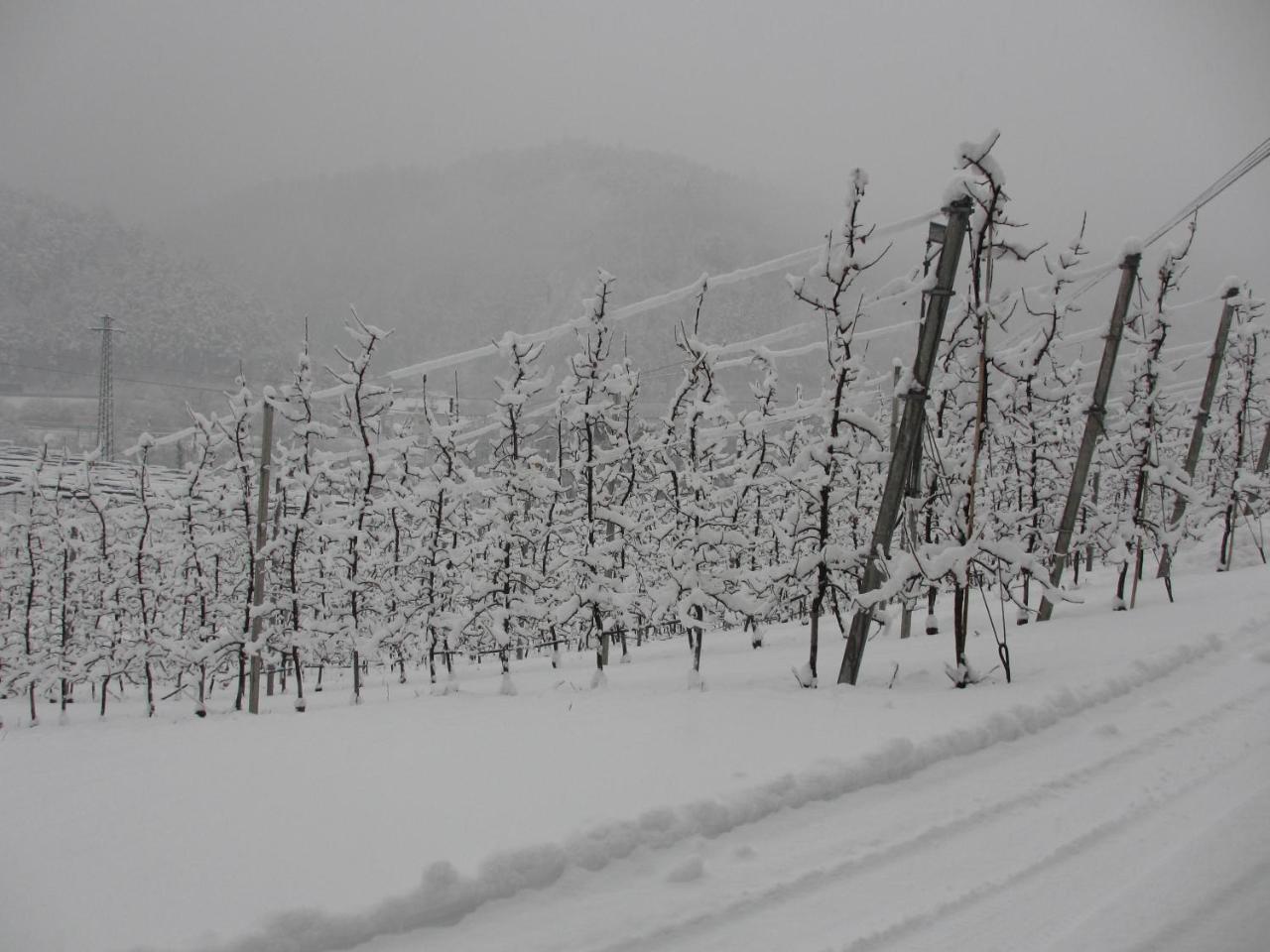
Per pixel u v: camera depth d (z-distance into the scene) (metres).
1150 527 11.91
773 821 4.38
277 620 13.74
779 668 9.52
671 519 14.72
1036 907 3.51
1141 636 8.62
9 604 17.45
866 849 4.07
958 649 7.21
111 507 16.62
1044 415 14.47
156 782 5.23
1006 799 4.66
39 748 7.27
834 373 8.05
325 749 6.05
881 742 5.15
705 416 11.49
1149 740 5.57
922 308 8.16
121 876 3.66
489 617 11.02
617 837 3.94
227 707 12.63
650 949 3.21
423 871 3.44
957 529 7.93
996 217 7.61
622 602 10.00
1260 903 3.45
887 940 3.26
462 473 12.73
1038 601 14.05
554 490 11.76
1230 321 14.95
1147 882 3.69
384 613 12.17
